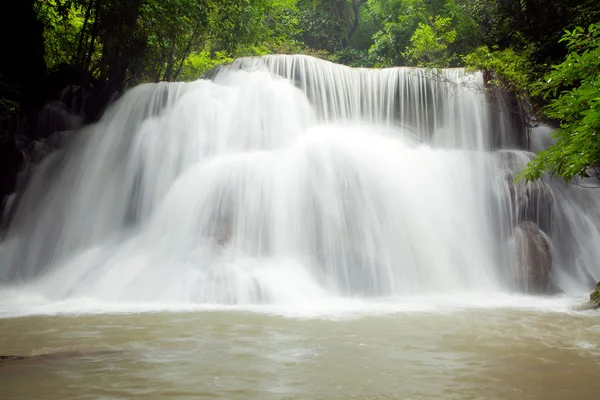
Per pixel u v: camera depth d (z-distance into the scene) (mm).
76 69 19359
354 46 37656
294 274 9703
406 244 11047
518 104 16609
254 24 24344
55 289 9891
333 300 9164
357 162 11766
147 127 14555
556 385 3848
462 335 5887
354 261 10320
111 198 13656
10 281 11461
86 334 5848
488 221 12555
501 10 21500
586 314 7707
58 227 13328
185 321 6770
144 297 9031
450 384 3871
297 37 35438
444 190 12539
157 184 13531
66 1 19641
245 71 16094
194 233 10531
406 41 27906
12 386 3756
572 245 12953
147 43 21188
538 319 7160
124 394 3582
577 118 9500
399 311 7863
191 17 19078
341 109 16594
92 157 14844
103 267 10352
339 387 3785
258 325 6473
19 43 17984
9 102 16078
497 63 16766
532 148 16953
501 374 4168
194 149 13914
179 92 15414
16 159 15359
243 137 14562
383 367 4383
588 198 14117
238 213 10555
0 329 6184
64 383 3842
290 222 10578
